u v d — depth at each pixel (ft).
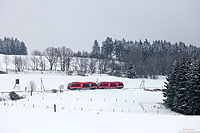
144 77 417.49
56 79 288.71
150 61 449.06
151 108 176.55
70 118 72.79
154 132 55.31
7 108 97.55
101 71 433.48
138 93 224.12
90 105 162.40
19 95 181.78
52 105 146.82
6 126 61.52
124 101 188.96
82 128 59.31
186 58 182.60
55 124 63.87
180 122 66.49
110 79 329.72
